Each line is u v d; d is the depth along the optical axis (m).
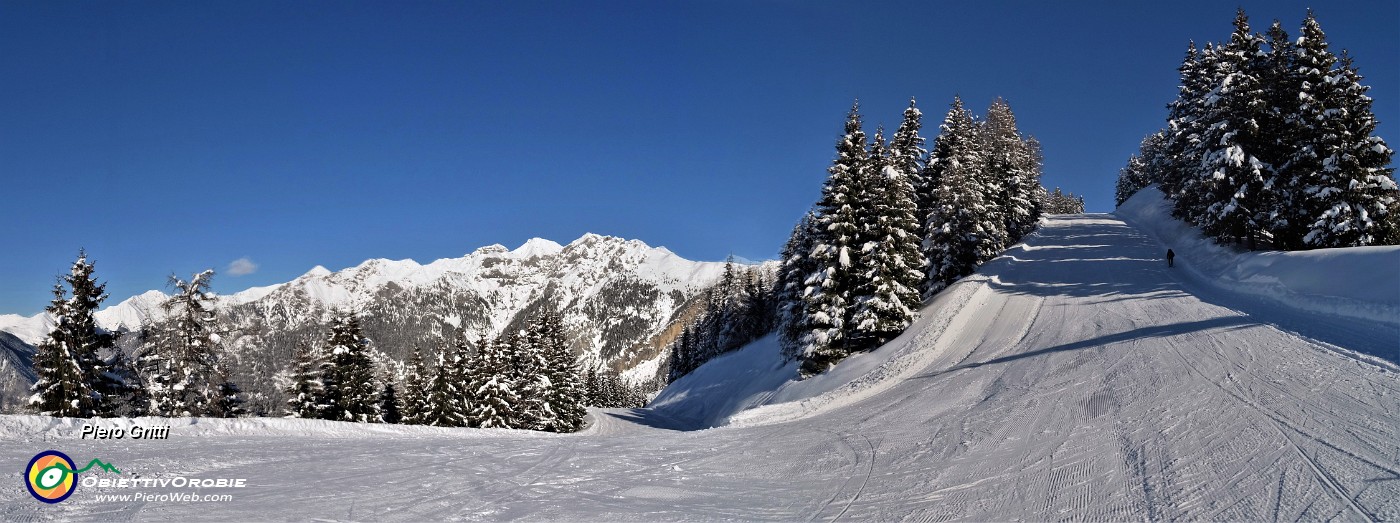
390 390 42.53
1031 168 56.97
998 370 19.19
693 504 9.19
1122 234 49.22
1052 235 51.88
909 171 42.38
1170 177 51.66
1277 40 32.84
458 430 18.41
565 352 50.97
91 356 25.88
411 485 9.98
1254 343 15.45
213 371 28.58
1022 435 11.78
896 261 29.38
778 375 39.19
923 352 24.66
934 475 10.06
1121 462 9.39
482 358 41.56
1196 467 8.69
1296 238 30.69
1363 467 7.81
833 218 30.05
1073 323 23.03
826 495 9.52
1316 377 11.97
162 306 27.78
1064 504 8.12
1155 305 23.41
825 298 29.94
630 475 10.92
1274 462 8.41
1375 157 28.53
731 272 87.69
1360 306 17.39
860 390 22.48
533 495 9.53
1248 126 32.06
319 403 34.66
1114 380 14.73
